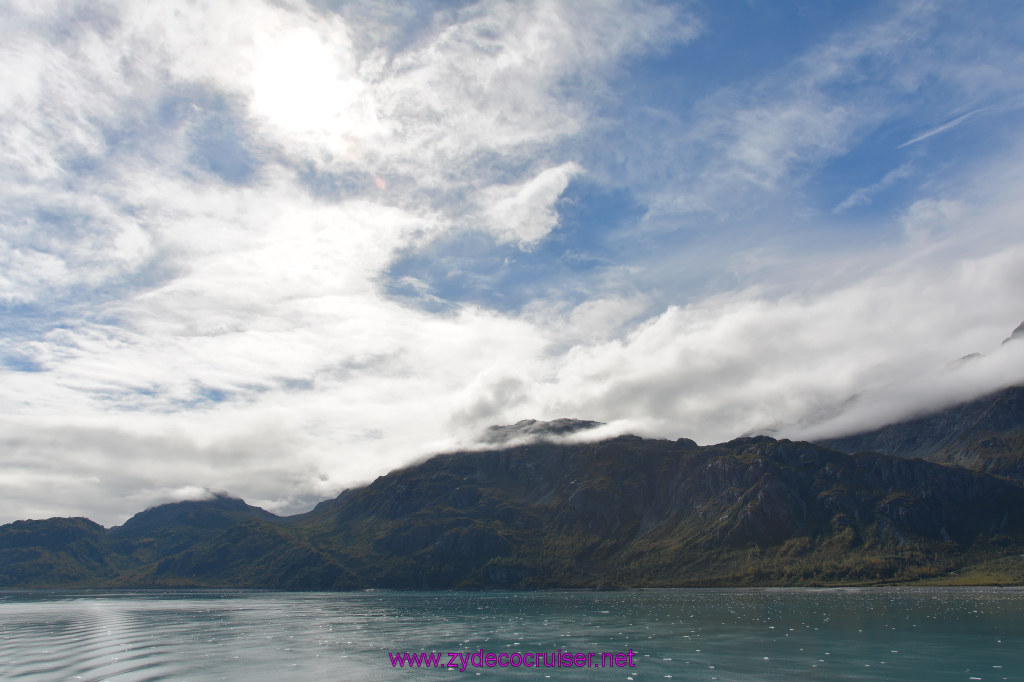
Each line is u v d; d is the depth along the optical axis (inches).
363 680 4665.4
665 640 6166.3
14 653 5959.6
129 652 5984.3
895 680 4252.0
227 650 6067.9
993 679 4249.5
